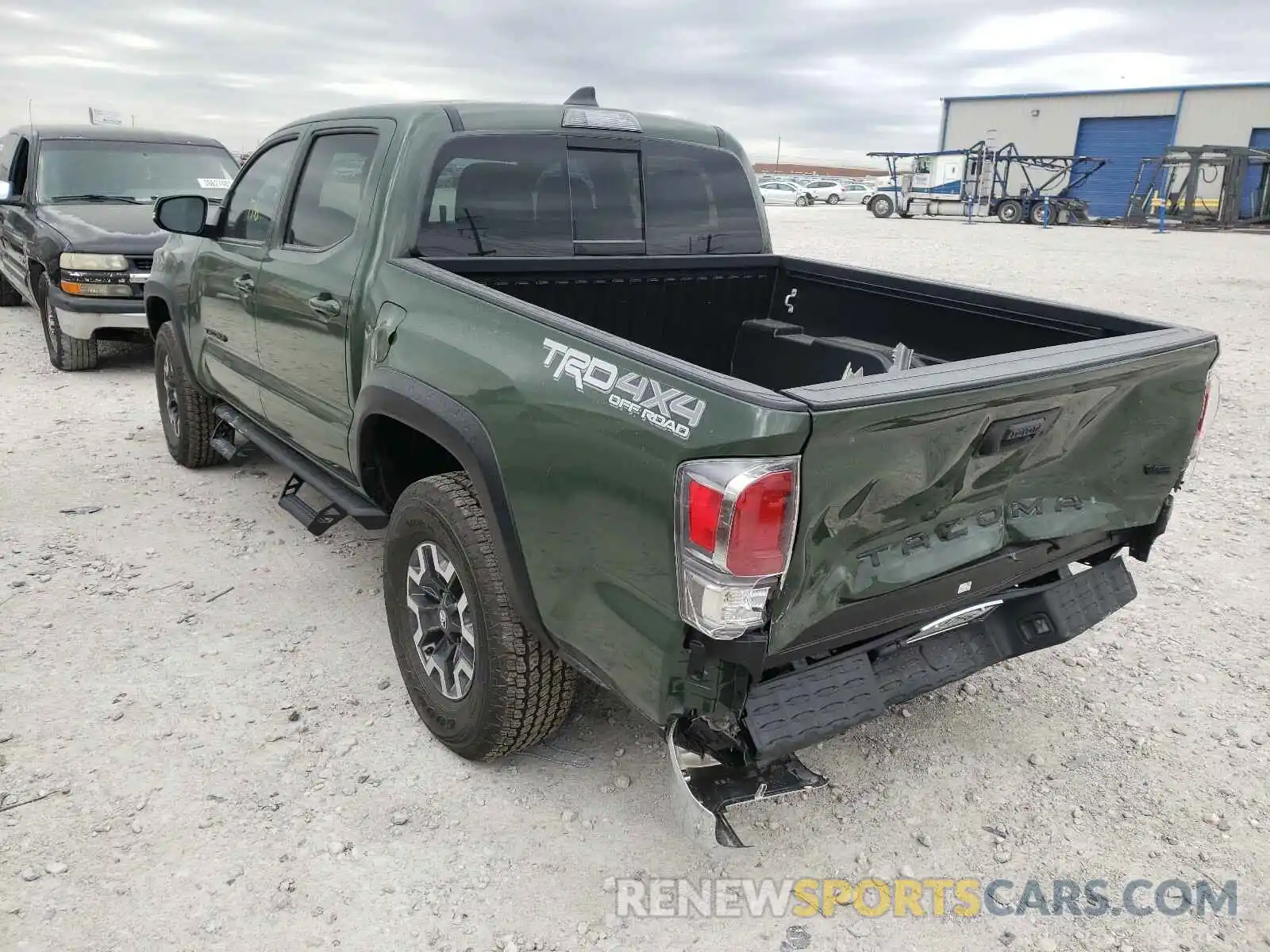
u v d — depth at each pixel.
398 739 3.14
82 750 3.01
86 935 2.32
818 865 2.67
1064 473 2.70
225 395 4.72
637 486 2.18
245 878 2.52
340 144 3.66
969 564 2.54
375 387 3.04
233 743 3.08
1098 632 3.97
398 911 2.45
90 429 6.38
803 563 2.09
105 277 7.30
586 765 3.04
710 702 2.17
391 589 3.15
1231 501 5.48
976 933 2.45
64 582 4.13
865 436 2.03
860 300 3.94
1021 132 44.25
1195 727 3.33
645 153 3.86
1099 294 13.76
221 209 4.52
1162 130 40.69
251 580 4.21
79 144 8.75
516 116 3.49
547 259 3.58
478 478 2.63
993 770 3.09
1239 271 17.17
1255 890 2.60
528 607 2.60
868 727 3.31
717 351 4.27
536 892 2.53
